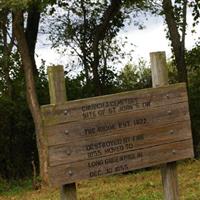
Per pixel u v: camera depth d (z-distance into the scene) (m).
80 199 13.92
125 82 26.52
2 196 18.62
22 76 24.23
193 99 24.69
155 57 8.49
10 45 23.91
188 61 25.02
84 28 26.28
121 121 8.03
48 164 7.54
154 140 8.29
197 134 23.88
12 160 23.61
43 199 15.97
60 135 7.61
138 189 14.55
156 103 8.35
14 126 23.67
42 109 7.54
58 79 7.64
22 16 20.20
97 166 7.82
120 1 24.38
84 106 7.77
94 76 25.31
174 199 8.59
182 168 18.58
